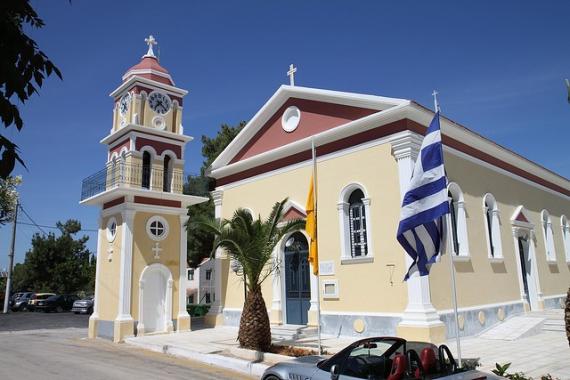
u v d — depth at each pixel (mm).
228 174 20266
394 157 14344
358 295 14609
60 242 46656
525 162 20719
